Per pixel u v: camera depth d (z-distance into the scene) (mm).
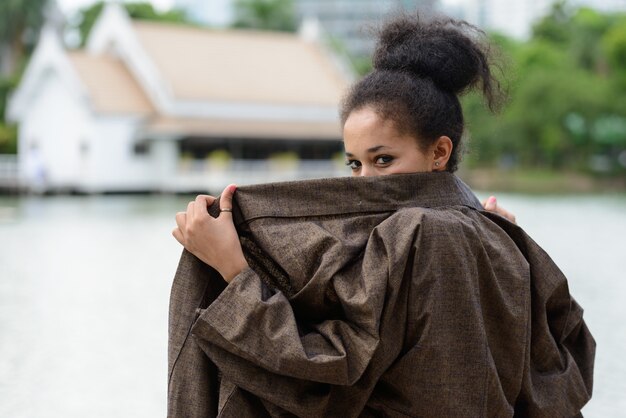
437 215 2072
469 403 2018
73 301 11273
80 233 21188
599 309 10250
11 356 8180
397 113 2219
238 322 2012
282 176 40219
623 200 36531
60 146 39688
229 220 2154
